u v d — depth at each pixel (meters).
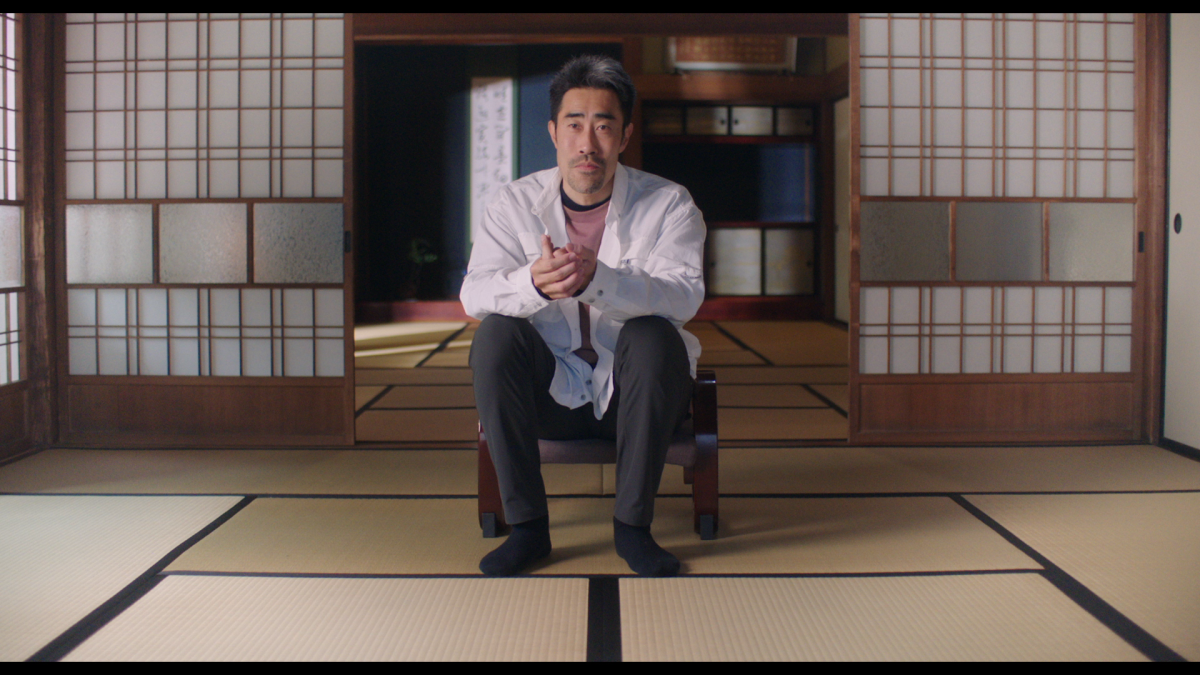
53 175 2.92
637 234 1.92
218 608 1.54
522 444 1.74
